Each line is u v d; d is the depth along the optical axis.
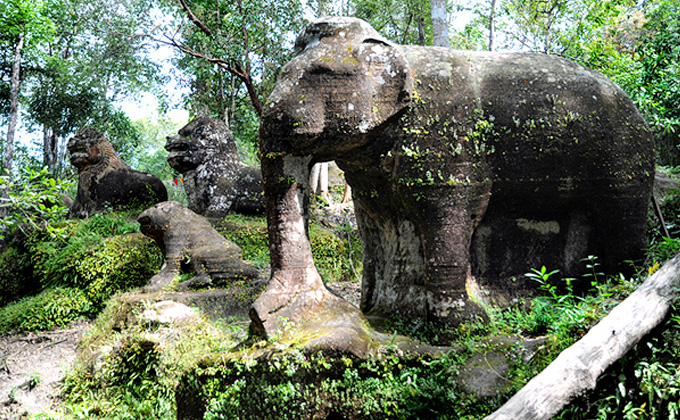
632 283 3.52
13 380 5.58
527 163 3.75
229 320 5.83
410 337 3.72
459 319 3.60
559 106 3.74
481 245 3.91
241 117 13.52
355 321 3.57
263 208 9.30
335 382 3.29
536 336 3.59
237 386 3.39
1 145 18.70
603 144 3.76
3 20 15.41
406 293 3.98
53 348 6.46
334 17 3.77
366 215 4.36
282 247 3.66
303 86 3.58
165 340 4.75
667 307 2.96
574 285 3.90
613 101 3.86
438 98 3.70
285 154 3.63
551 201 3.84
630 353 3.00
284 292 3.58
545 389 2.64
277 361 3.26
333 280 8.40
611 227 3.86
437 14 9.54
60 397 5.16
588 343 2.80
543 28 10.72
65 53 19.39
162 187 10.12
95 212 9.55
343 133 3.55
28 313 7.25
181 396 3.66
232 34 10.76
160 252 7.89
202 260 6.60
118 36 11.76
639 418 2.82
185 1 11.24
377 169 3.77
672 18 7.43
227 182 9.28
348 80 3.56
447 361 3.36
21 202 4.85
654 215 5.00
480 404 3.18
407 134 3.67
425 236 3.72
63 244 8.27
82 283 7.62
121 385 4.93
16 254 8.69
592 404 2.98
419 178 3.67
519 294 3.92
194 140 9.30
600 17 9.25
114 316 6.02
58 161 19.25
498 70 3.86
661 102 6.54
